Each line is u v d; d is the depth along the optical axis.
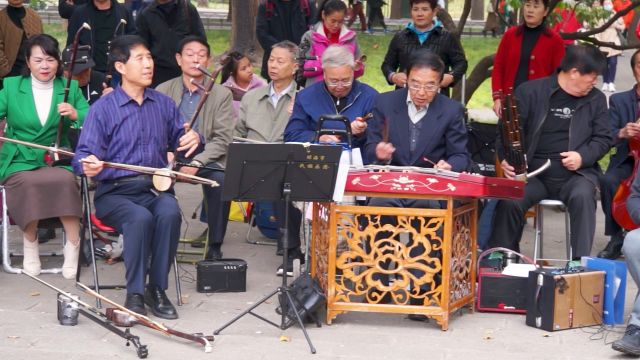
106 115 6.34
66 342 5.65
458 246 6.12
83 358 5.40
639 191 5.96
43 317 6.12
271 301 6.59
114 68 6.54
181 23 9.57
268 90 7.75
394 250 5.97
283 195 5.67
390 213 5.91
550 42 8.35
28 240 7.11
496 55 8.62
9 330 5.84
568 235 7.16
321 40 8.62
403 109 6.51
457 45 8.59
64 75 7.50
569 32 10.24
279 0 10.57
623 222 7.23
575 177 6.93
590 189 6.80
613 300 6.20
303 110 7.06
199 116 7.50
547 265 7.10
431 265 6.09
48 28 22.17
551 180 6.98
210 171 7.38
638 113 7.66
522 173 6.21
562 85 6.94
